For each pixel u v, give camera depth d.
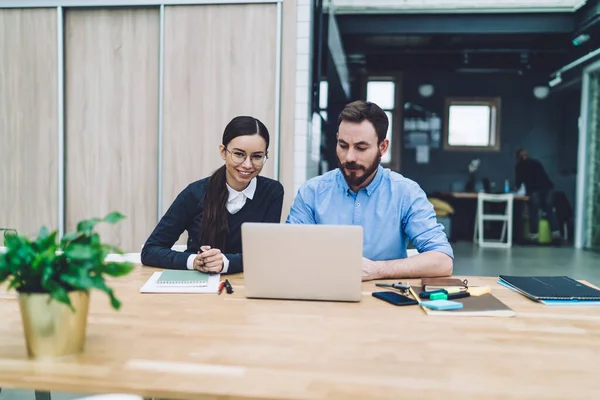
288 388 0.91
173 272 1.84
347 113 1.88
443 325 1.30
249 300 1.53
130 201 3.88
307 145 3.72
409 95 9.95
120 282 1.75
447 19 7.64
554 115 9.70
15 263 0.99
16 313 1.38
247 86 3.71
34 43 3.81
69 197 3.91
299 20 3.66
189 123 3.76
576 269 5.73
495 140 9.83
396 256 2.12
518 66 9.53
